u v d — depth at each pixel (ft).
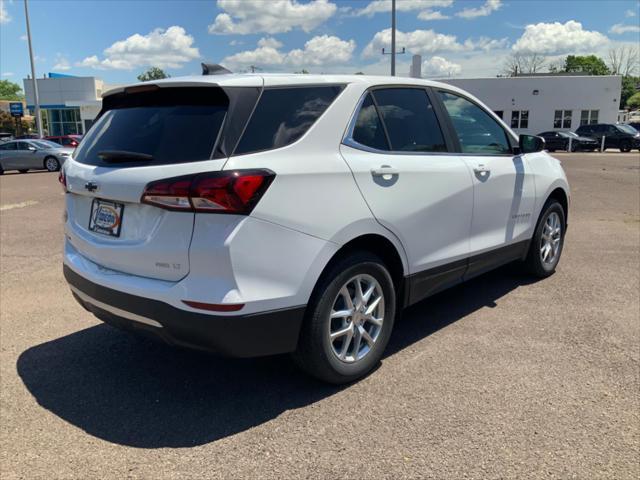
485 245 14.55
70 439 9.59
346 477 8.43
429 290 13.05
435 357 12.51
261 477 8.48
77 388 11.44
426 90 13.41
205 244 8.98
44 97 165.99
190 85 9.93
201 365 12.44
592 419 9.87
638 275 18.66
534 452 8.94
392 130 12.00
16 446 9.39
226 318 9.07
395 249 11.72
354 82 11.50
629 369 11.75
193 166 9.10
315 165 10.07
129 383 11.64
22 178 67.10
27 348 13.50
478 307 15.78
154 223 9.53
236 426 9.92
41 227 29.81
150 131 10.16
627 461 8.68
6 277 19.71
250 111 9.69
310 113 10.45
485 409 10.25
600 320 14.56
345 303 10.91
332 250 10.21
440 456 8.89
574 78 142.20
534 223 16.98
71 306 16.58
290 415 10.24
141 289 9.61
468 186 13.53
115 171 10.02
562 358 12.34
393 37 82.89
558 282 18.01
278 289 9.54
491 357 12.45
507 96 145.48
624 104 315.99
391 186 11.37
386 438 9.42
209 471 8.65
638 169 65.82
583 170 64.80
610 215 31.19
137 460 8.96
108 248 10.25
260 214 9.21
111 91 11.46
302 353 10.50
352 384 11.35
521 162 16.08
